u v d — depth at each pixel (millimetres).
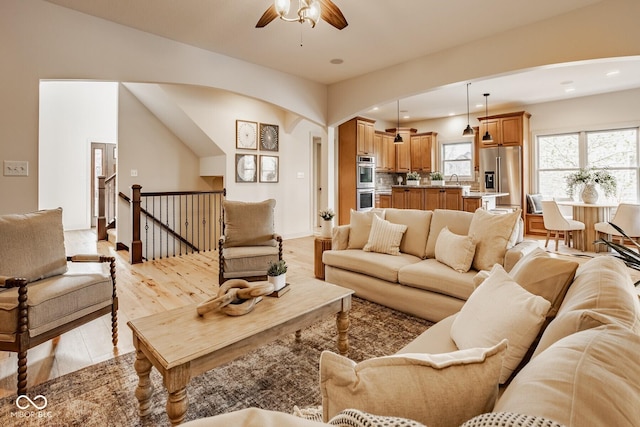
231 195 5922
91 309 2273
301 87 5164
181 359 1432
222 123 5766
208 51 4113
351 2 3068
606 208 5484
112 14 3248
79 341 2516
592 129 6426
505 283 1472
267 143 6438
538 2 3113
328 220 4066
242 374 2104
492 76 3854
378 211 3918
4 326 1836
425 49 4137
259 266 3506
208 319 1825
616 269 1314
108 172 8016
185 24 3455
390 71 4719
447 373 727
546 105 6938
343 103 5332
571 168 6777
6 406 1779
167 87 5129
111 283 2430
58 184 7422
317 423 512
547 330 1089
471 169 8047
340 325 2303
